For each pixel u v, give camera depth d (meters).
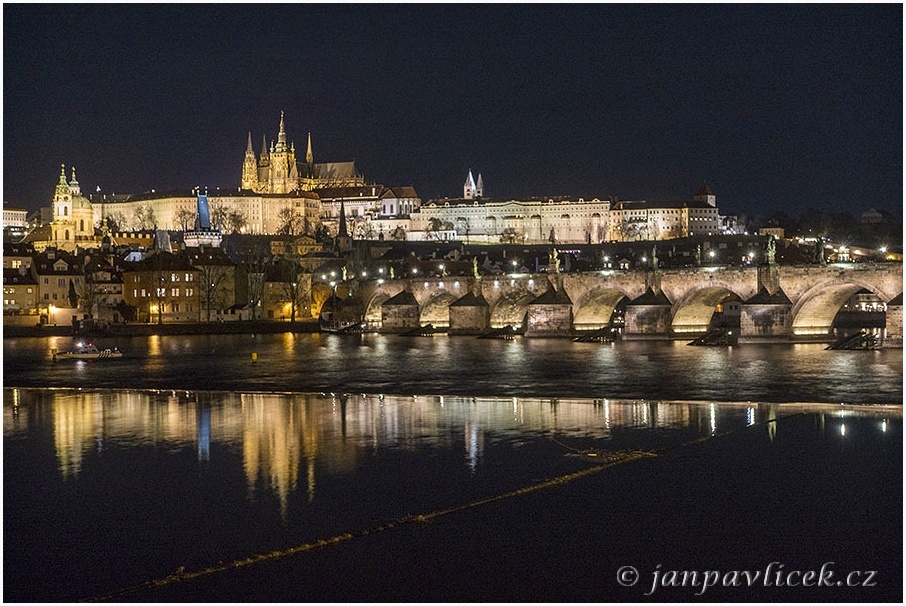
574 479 79.75
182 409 119.75
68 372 167.88
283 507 72.44
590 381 144.38
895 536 64.88
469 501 73.56
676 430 100.06
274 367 175.00
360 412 115.50
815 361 168.50
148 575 59.31
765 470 82.19
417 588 57.09
